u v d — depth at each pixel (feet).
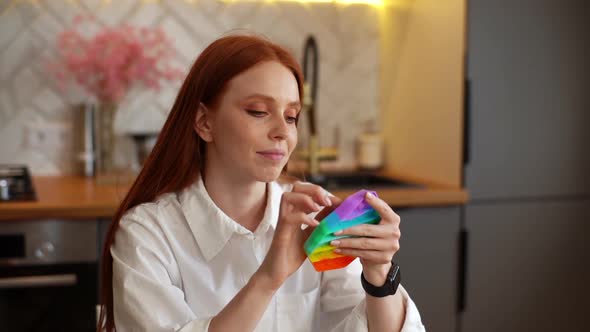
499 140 7.39
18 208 6.19
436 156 7.83
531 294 7.63
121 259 3.21
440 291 7.35
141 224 3.30
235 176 3.28
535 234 7.60
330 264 2.89
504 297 7.55
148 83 8.25
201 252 3.36
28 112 8.32
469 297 7.43
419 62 8.15
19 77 8.23
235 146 3.03
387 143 9.14
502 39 7.28
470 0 7.14
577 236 7.72
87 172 8.33
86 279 6.49
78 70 8.00
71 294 6.48
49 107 8.36
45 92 8.32
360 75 9.23
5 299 6.34
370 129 9.36
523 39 7.34
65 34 8.11
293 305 3.50
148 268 3.16
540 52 7.41
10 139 8.30
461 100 7.29
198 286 3.37
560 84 7.52
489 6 7.20
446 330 7.42
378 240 2.84
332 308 3.62
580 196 7.70
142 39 8.42
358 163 9.27
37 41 8.21
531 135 7.48
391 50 8.88
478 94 7.27
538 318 7.68
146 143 8.29
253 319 2.80
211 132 3.20
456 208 7.32
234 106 3.01
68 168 8.52
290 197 2.78
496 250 7.48
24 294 6.38
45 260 6.37
